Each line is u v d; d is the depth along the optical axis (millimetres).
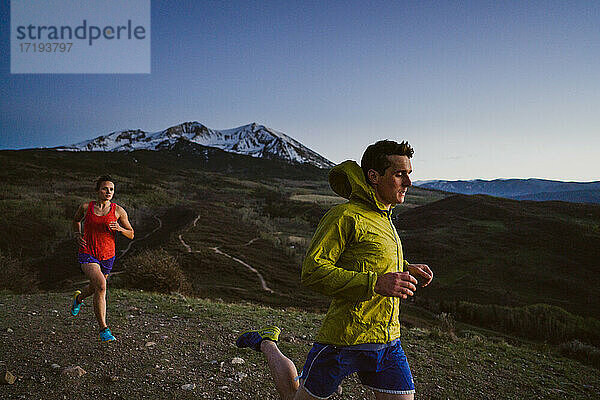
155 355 4750
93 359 4465
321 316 8922
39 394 3656
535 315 23672
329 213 2523
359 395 4273
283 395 2807
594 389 5758
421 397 4543
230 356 4918
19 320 5895
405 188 2564
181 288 11625
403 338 7070
